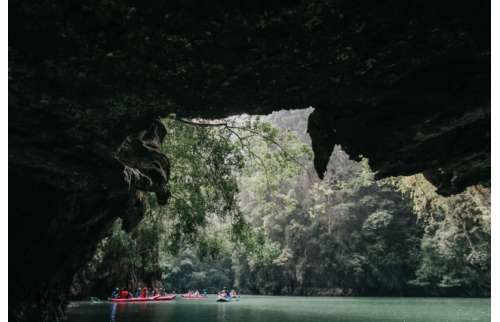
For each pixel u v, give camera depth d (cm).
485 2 524
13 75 584
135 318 1816
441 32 560
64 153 782
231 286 6975
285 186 5934
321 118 816
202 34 539
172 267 6444
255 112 769
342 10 515
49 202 926
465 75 643
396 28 555
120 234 2280
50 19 505
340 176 5597
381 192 5419
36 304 1059
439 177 1022
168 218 1942
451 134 791
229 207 1734
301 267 5497
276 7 507
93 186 931
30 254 966
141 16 509
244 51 576
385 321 1866
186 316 2003
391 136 810
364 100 730
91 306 2498
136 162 1034
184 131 1709
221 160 1736
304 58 600
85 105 666
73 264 1350
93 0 485
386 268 5153
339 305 3189
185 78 629
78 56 560
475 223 3700
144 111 723
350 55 599
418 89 680
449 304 3319
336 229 5431
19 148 752
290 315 2170
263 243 1903
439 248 4262
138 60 580
